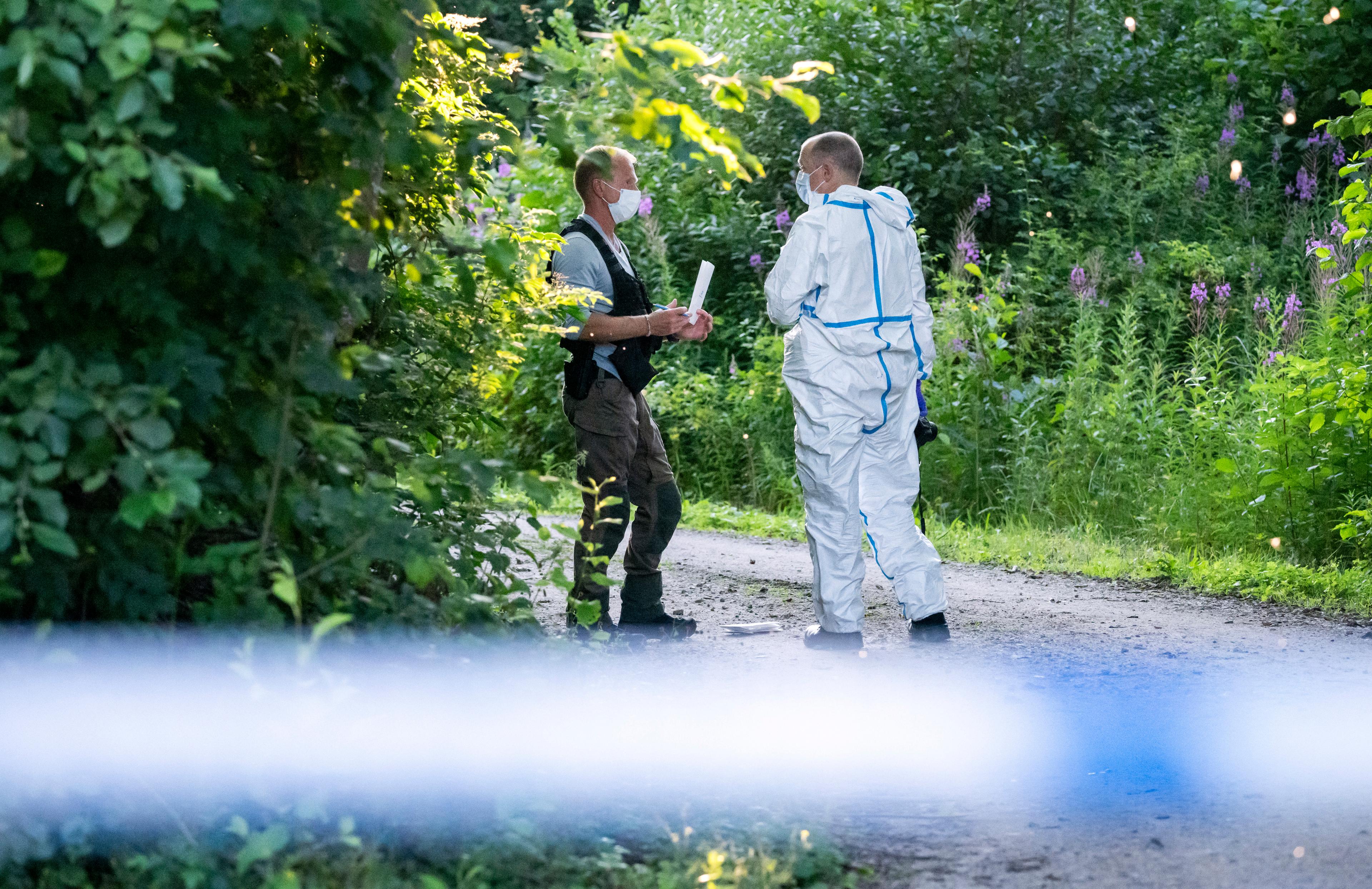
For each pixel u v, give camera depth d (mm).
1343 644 13406
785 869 6836
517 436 27688
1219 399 22859
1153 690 11430
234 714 6348
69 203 5613
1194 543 19922
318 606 7375
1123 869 7234
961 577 17844
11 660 6176
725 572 17938
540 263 10953
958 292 26656
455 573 9016
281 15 6043
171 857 6062
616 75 7684
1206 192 30688
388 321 9664
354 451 7105
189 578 7820
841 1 34500
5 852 5715
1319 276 24688
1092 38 34000
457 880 6410
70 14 5594
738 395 27016
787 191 32312
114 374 5934
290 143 7742
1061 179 31078
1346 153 31406
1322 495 18547
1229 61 34094
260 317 6824
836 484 12844
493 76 9781
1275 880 7039
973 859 7398
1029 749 9625
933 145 31953
